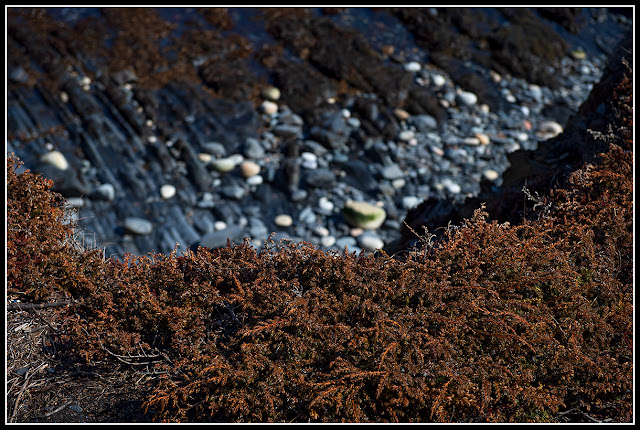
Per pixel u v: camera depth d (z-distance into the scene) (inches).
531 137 509.4
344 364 119.5
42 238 155.7
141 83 519.8
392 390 119.6
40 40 534.3
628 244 158.1
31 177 164.7
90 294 150.8
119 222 414.3
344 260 142.6
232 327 140.3
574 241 156.5
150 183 443.8
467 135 510.0
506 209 207.8
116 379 136.6
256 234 415.2
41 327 145.3
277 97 522.9
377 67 560.1
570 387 127.6
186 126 489.1
